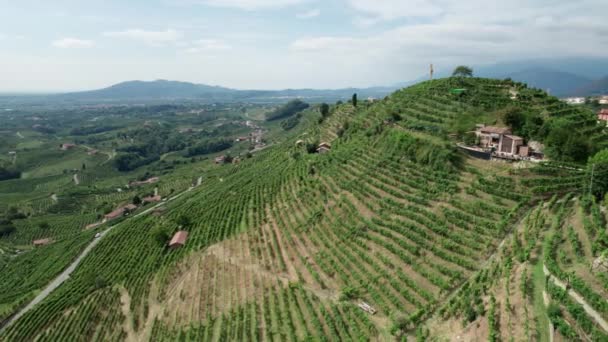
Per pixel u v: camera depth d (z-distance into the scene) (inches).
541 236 1768.0
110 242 4507.9
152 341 2431.1
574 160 2428.6
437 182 2536.9
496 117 3157.0
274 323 2080.5
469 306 1523.1
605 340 1128.8
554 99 3548.2
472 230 2041.1
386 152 3225.9
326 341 1807.3
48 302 3398.1
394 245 2206.0
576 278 1379.2
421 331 1581.0
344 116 5595.5
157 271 3275.1
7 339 3006.9
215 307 2437.3
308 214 3026.6
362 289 2031.3
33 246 5748.0
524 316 1349.7
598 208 1764.3
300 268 2464.3
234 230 3371.1
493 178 2347.4
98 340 2704.2
